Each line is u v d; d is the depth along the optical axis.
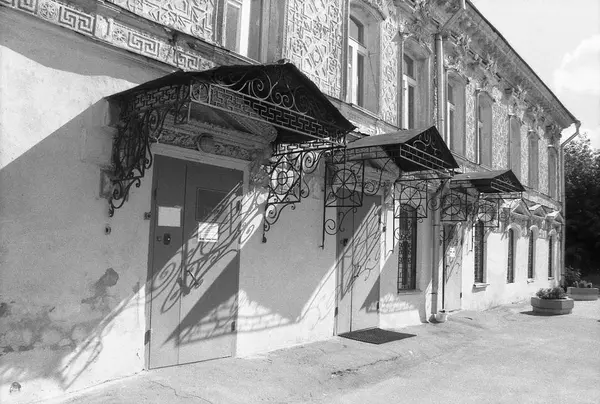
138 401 4.85
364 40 9.95
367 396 6.07
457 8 12.12
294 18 7.75
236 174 6.80
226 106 5.45
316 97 5.95
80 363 5.03
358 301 9.12
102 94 5.28
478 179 11.45
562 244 22.86
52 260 4.85
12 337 4.54
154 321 5.75
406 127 11.12
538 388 6.77
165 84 4.79
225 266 6.59
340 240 8.69
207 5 6.37
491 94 15.16
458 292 12.98
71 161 5.03
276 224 7.38
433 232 11.59
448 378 7.10
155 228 5.79
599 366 8.19
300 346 7.60
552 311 14.28
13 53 4.64
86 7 5.14
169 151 5.95
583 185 28.91
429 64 11.65
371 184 9.09
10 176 4.59
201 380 5.59
